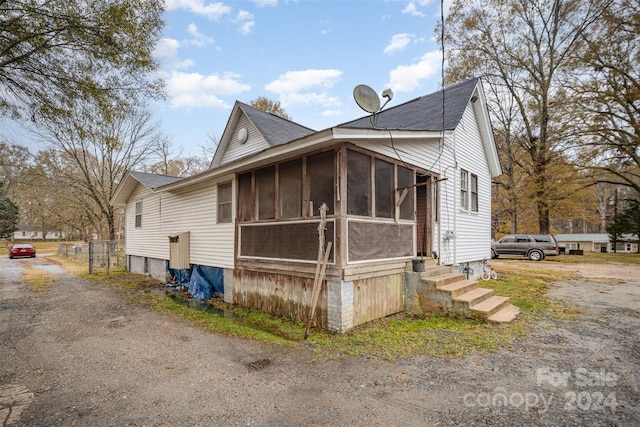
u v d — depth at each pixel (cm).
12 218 3728
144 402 309
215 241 876
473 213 1028
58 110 647
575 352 429
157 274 1200
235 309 745
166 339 505
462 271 925
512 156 2291
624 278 1079
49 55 610
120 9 621
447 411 288
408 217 699
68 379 363
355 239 557
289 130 1109
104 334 534
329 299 547
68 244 2420
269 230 684
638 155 1766
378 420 275
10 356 438
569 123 1825
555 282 1000
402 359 412
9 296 883
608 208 3847
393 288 634
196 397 318
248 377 364
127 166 2162
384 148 637
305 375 368
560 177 1967
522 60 2066
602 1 1667
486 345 454
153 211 1224
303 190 606
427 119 924
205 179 851
